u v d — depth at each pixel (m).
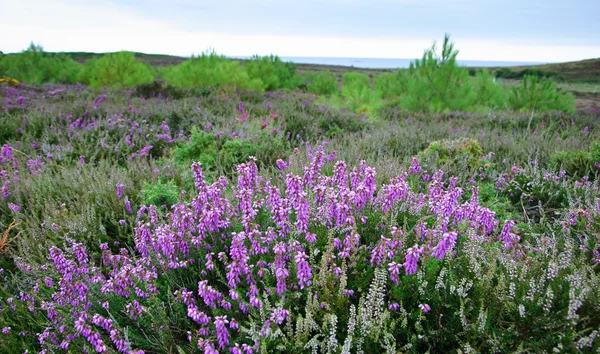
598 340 1.95
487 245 2.83
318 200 3.06
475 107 14.40
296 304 2.42
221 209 3.09
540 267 2.63
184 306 2.58
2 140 7.10
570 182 5.14
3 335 2.52
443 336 2.23
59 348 2.42
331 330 2.08
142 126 7.57
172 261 2.77
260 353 2.10
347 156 5.86
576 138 8.22
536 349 2.06
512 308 2.23
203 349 2.12
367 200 3.23
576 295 2.25
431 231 2.65
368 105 12.77
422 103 13.88
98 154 6.31
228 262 2.81
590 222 3.55
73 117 8.33
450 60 13.74
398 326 2.32
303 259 2.29
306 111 10.48
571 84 46.62
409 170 4.98
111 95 12.54
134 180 4.96
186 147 6.26
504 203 4.76
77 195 4.23
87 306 2.60
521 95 15.55
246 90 15.34
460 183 5.26
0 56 18.50
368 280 2.46
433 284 2.43
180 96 13.31
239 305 2.38
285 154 6.28
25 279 2.99
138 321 2.45
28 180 4.56
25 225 3.79
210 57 17.42
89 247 3.53
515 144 7.12
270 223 3.16
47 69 19.98
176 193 4.16
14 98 11.41
